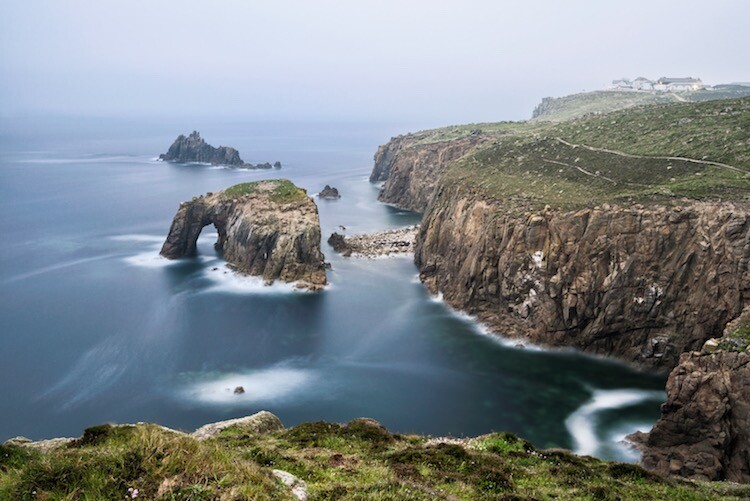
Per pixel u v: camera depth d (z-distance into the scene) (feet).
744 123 302.66
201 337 262.47
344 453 86.69
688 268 221.05
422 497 63.57
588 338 239.91
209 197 417.90
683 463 152.15
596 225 242.58
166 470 51.24
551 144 389.80
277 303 310.04
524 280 259.19
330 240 448.65
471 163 406.82
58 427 187.21
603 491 76.48
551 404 201.67
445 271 332.60
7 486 49.08
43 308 297.94
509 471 82.58
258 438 99.40
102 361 236.84
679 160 284.20
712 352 167.53
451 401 204.64
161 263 384.47
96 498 47.19
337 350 250.16
